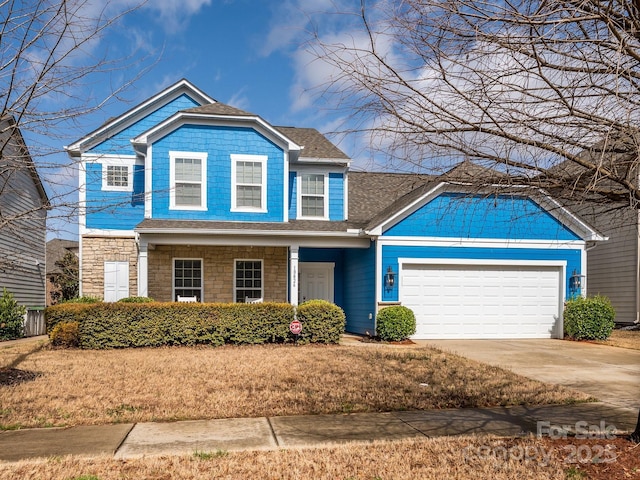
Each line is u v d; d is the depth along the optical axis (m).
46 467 4.82
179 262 16.00
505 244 15.59
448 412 6.90
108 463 4.93
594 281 20.17
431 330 15.23
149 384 8.34
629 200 4.59
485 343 14.27
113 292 16.06
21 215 6.70
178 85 17.83
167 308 13.02
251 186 15.73
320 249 18.28
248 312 13.33
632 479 4.48
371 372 9.50
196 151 15.44
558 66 4.40
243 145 15.73
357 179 19.86
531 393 7.91
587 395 7.80
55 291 28.47
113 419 6.44
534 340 15.25
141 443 5.55
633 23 4.01
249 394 7.71
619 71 3.83
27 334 17.91
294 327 13.20
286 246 16.05
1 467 4.82
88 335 12.64
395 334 14.13
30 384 8.34
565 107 4.47
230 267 16.25
